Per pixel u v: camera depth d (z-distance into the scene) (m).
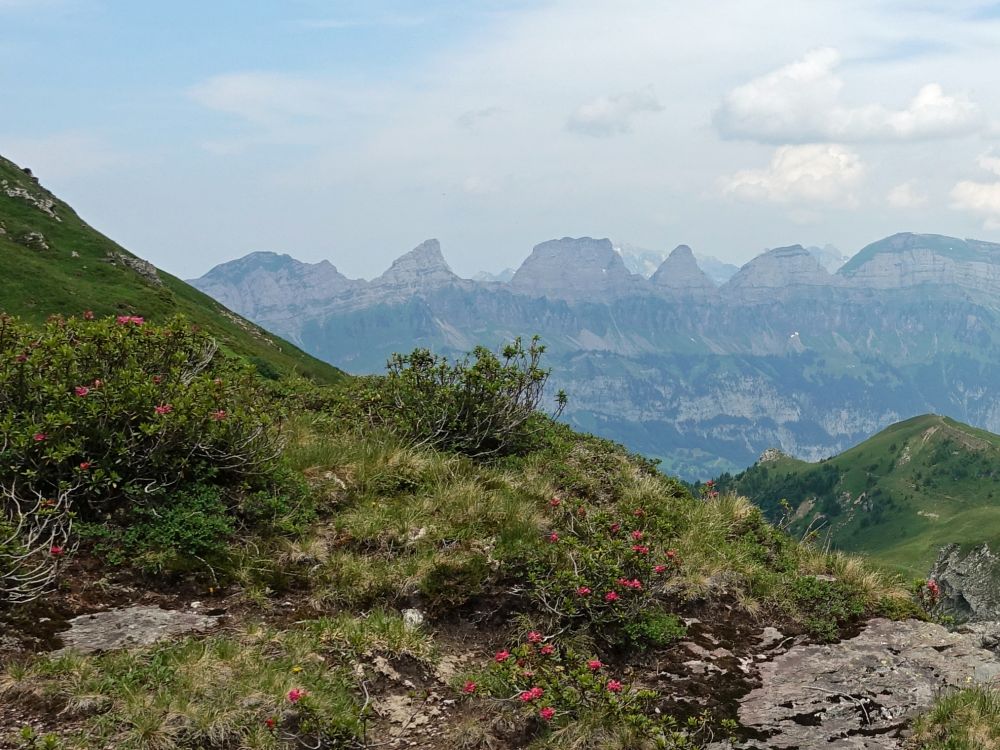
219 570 7.86
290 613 7.51
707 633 8.63
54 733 5.14
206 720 5.49
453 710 6.54
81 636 6.46
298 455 10.27
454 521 9.40
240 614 7.30
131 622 6.78
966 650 8.66
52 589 6.99
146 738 5.27
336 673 6.52
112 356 9.25
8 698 5.49
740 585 9.65
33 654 6.07
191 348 10.41
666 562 9.27
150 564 7.56
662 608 8.71
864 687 7.75
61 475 7.81
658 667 7.88
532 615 8.22
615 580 8.16
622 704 6.49
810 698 7.50
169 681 5.84
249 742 5.48
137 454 8.27
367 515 9.16
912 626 9.26
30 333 9.38
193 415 8.48
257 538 8.45
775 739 6.80
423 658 7.10
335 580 8.04
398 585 8.09
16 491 7.69
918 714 7.29
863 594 9.89
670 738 6.30
